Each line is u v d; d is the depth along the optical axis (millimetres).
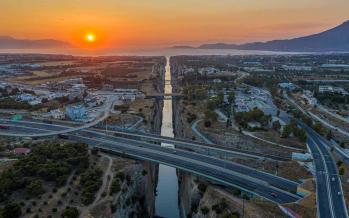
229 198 144875
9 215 118250
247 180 157500
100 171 163000
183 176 195750
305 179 158375
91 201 138125
